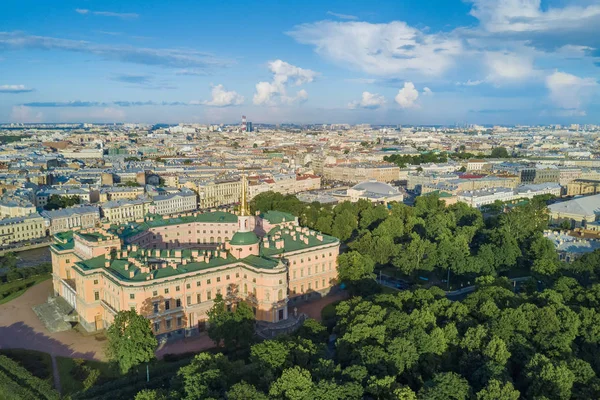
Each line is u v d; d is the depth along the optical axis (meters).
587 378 175.38
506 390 157.62
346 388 162.88
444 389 161.62
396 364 185.12
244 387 160.62
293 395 160.12
